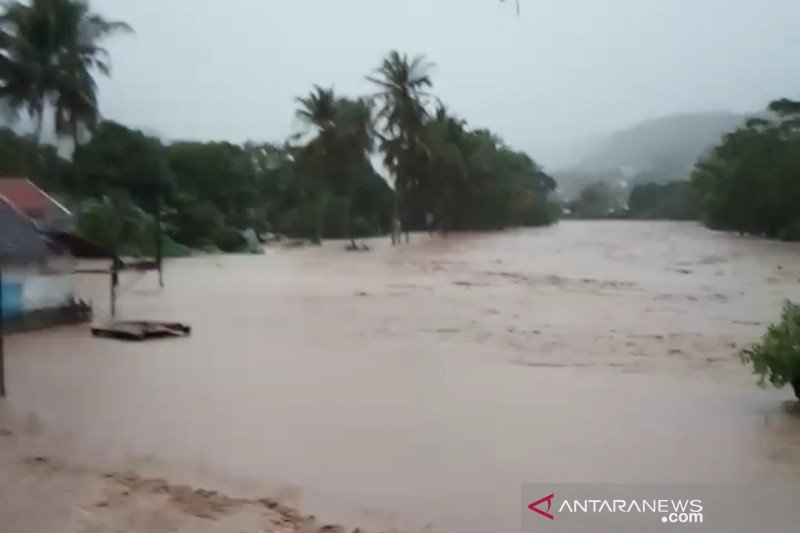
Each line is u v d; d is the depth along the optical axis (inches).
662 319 876.0
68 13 1895.9
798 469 368.5
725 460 383.9
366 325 863.1
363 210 2807.6
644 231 3083.2
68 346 746.8
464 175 2950.3
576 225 3986.2
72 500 337.1
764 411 477.7
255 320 911.7
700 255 1780.3
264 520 314.2
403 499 340.2
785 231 2156.7
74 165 1980.8
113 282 950.4
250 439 431.5
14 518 316.5
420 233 3169.3
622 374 595.5
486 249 2172.7
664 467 374.9
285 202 2773.1
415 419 467.5
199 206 2196.1
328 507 332.2
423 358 667.4
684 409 484.4
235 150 2753.4
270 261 1843.0
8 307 830.5
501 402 507.5
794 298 1039.0
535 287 1226.0
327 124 2436.0
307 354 691.4
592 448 406.3
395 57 2497.5
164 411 496.4
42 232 898.1
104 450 415.8
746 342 724.7
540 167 4126.5
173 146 2534.5
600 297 1086.4
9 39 1865.2
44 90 1898.4
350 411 488.7
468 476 366.9
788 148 2158.0
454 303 1045.2
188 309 1015.6
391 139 2516.0
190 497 340.5
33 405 517.0
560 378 581.0
